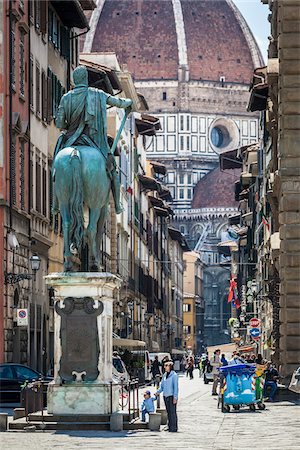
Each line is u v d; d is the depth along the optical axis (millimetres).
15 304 83375
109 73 132750
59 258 105188
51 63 102812
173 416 47688
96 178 42500
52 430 42250
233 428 50469
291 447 40156
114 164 43812
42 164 96500
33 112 92188
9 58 82250
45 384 48125
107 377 42938
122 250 158750
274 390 77125
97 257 43094
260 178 151500
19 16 85375
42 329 94438
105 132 43750
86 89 43656
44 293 96188
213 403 79125
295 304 81812
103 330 42375
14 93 84062
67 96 43500
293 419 57594
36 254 92312
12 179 82250
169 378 47781
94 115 43375
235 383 65750
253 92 117875
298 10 82062
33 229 91688
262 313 147750
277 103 91750
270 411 65562
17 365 69000
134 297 175125
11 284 81188
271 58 96250
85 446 38125
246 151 190500
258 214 158625
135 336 174875
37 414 43406
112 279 42594
